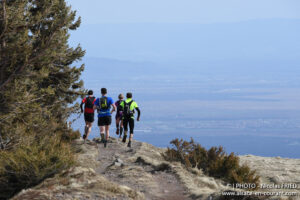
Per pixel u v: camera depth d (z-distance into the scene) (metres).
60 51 30.50
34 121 27.48
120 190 16.69
